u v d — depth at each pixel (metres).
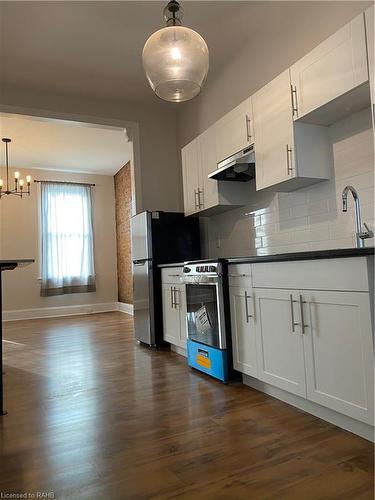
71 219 7.59
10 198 7.18
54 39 3.31
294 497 1.31
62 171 7.71
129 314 7.21
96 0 2.85
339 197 2.48
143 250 4.16
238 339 2.54
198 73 2.18
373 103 1.57
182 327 3.47
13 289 7.07
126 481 1.45
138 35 3.30
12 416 2.16
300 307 1.97
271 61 3.15
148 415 2.11
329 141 2.54
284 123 2.52
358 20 1.98
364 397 1.62
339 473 1.44
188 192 3.96
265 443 1.71
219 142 3.34
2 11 2.91
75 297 7.59
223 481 1.42
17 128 5.31
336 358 1.76
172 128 4.87
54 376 3.00
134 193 4.62
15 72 3.83
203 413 2.09
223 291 2.64
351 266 1.68
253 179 3.43
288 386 2.06
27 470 1.55
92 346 4.20
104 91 4.31
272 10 2.98
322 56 2.21
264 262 2.24
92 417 2.11
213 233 4.12
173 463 1.57
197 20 3.10
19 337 4.96
